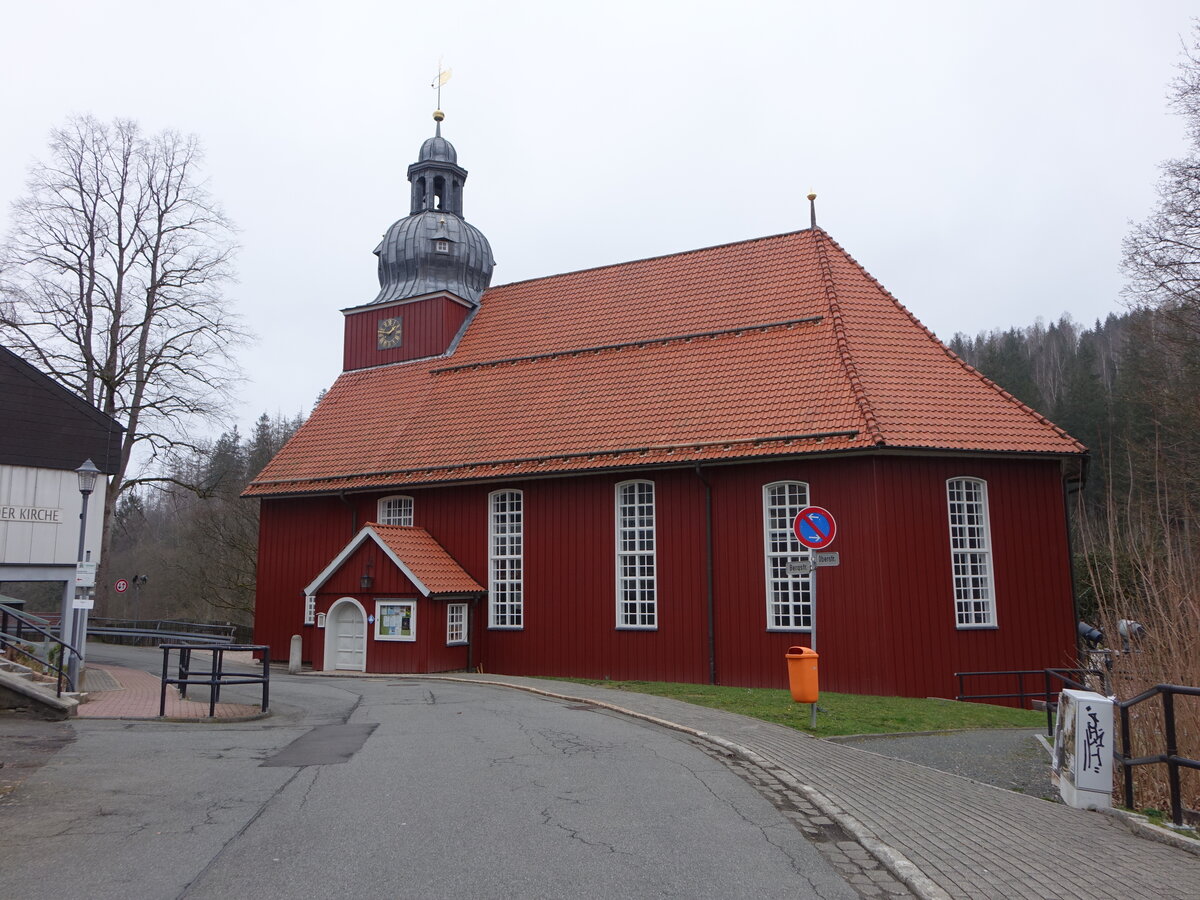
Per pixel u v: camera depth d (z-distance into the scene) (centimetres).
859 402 2172
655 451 2370
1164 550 1127
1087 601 2709
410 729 1401
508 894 623
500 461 2617
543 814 849
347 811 855
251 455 6178
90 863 689
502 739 1298
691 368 2581
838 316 2466
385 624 2589
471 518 2705
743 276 2827
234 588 4775
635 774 1044
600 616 2445
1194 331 2825
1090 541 1886
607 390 2669
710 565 2291
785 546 2225
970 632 2120
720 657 2253
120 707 1612
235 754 1160
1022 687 2103
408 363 3253
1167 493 1263
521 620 2592
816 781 1005
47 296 3597
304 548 3008
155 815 835
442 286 3397
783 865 701
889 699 1914
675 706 1658
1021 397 5600
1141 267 2920
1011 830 800
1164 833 767
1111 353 6438
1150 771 912
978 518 2203
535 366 2919
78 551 1856
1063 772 937
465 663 2617
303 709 1673
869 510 2106
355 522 2911
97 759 1108
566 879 656
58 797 905
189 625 3916
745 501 2273
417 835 771
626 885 645
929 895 624
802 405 2266
